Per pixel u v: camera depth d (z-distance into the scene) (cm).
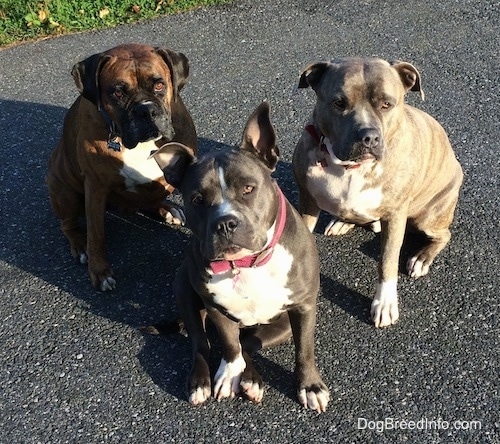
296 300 118
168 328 138
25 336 142
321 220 164
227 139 193
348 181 132
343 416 121
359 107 126
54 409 127
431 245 150
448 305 140
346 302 143
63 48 242
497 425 117
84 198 161
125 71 135
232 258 109
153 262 157
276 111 201
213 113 204
